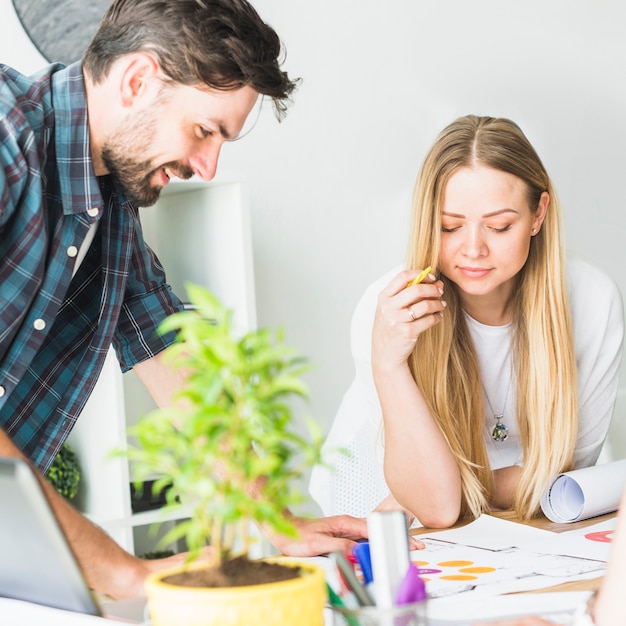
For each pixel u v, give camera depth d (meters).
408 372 1.60
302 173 2.87
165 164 1.26
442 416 1.65
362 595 0.72
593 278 1.77
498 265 1.58
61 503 0.98
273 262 2.83
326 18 2.88
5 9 2.42
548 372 1.65
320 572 0.68
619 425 2.72
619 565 0.73
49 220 1.27
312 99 2.88
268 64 1.22
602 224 3.17
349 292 2.96
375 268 3.01
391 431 1.57
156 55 1.20
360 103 2.95
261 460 0.64
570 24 3.12
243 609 0.63
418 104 3.03
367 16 2.94
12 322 1.23
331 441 2.04
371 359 1.76
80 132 1.26
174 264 2.62
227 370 0.64
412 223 1.65
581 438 1.79
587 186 3.16
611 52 3.16
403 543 0.72
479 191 1.55
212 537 0.68
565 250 1.68
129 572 1.00
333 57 2.90
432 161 1.61
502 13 3.08
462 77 3.06
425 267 1.63
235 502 0.63
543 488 1.54
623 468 1.51
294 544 1.23
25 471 0.72
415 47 3.01
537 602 0.96
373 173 2.98
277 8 2.81
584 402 1.77
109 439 2.24
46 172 1.27
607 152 3.17
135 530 2.50
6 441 0.96
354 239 2.96
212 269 2.49
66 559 0.76
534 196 1.60
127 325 1.52
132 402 2.58
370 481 1.99
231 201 2.41
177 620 0.64
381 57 2.97
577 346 1.74
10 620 0.81
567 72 3.13
